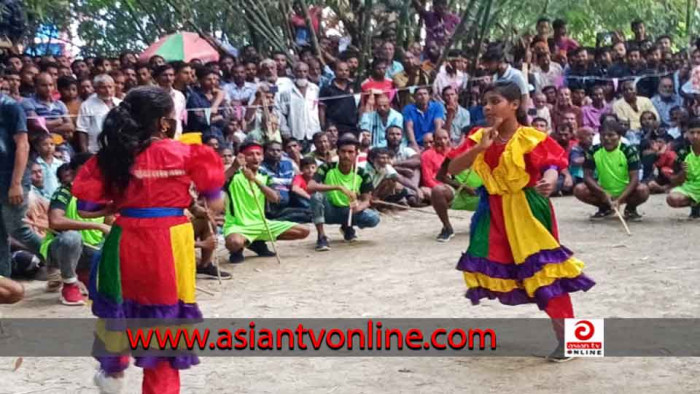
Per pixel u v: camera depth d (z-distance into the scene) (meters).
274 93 11.35
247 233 8.18
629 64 13.69
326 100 11.88
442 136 11.20
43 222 7.99
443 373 5.01
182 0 13.77
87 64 11.36
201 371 5.13
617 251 8.09
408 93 12.60
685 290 6.57
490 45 13.63
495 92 5.02
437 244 8.88
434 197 8.91
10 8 11.42
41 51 14.99
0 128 6.81
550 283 5.02
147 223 4.17
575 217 10.16
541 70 13.47
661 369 4.92
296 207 10.16
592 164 9.79
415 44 13.77
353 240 9.20
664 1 15.84
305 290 7.07
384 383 4.86
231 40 14.72
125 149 4.12
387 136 11.45
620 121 11.54
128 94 4.23
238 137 10.61
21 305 6.88
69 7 14.15
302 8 13.03
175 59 12.11
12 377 5.13
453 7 14.35
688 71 13.47
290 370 5.12
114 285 4.18
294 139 10.74
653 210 10.55
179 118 10.04
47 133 8.42
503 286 5.14
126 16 15.05
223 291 7.13
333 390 4.77
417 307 6.39
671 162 11.98
